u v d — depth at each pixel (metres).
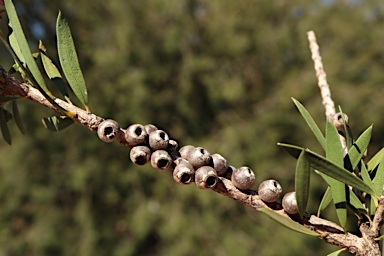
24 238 8.16
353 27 9.52
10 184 8.39
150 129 0.69
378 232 0.65
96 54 8.55
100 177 8.51
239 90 8.84
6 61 5.64
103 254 8.30
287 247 7.81
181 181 0.64
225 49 9.17
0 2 0.70
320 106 8.83
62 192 8.62
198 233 8.07
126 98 8.59
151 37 8.98
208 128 9.20
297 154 0.60
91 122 0.67
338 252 0.64
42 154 8.45
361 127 8.89
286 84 9.33
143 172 8.49
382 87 9.16
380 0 9.60
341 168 0.60
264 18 9.70
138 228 8.06
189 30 9.15
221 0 9.60
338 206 0.64
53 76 0.74
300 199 0.61
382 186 0.67
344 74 9.52
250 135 8.73
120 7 8.91
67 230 8.38
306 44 9.52
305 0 9.66
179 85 8.98
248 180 0.64
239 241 8.06
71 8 8.80
